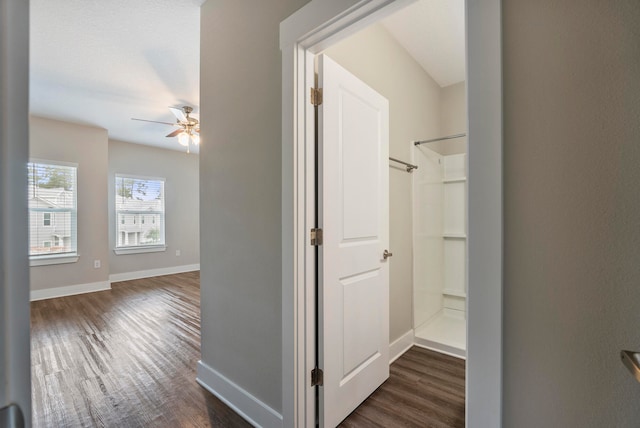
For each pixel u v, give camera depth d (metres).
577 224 0.73
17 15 0.29
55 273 4.44
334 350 1.60
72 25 2.26
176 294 4.61
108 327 3.18
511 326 0.81
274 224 1.55
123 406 1.81
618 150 0.69
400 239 2.60
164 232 6.16
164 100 3.69
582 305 0.72
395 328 2.50
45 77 3.07
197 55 2.69
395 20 2.34
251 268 1.69
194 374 2.20
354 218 1.77
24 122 0.29
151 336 2.93
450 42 2.61
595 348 0.71
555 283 0.75
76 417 1.72
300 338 1.46
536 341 0.78
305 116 1.48
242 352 1.75
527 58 0.79
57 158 4.43
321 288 1.53
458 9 2.22
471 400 0.85
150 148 5.95
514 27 0.81
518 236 0.80
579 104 0.73
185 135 3.82
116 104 3.80
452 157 3.39
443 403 1.83
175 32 2.36
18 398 0.28
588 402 0.72
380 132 2.04
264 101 1.60
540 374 0.77
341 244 1.67
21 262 0.29
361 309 1.83
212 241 1.98
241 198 1.75
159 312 3.71
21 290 0.29
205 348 2.05
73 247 4.60
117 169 5.54
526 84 0.79
